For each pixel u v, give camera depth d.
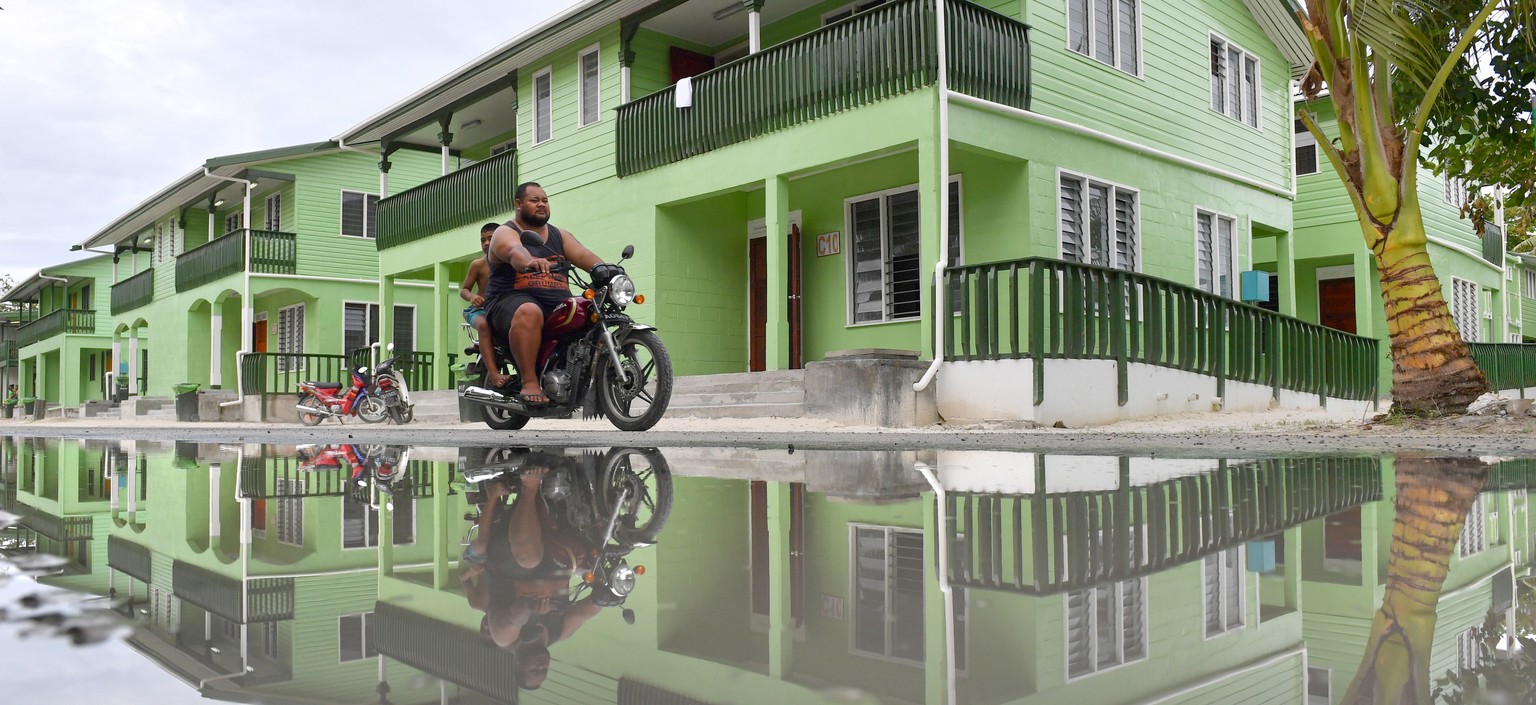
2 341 53.97
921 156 10.34
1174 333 11.07
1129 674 0.69
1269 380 12.48
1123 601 0.96
